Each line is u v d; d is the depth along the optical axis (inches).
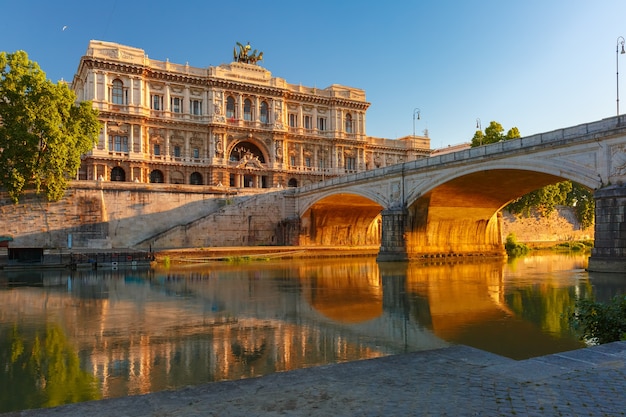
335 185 2780.5
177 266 2160.4
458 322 928.9
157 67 3663.9
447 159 2044.8
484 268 2012.8
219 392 311.6
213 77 3782.0
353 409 281.4
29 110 2256.4
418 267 2059.5
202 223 2851.9
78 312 1041.5
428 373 345.1
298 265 2231.8
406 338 810.2
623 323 557.6
